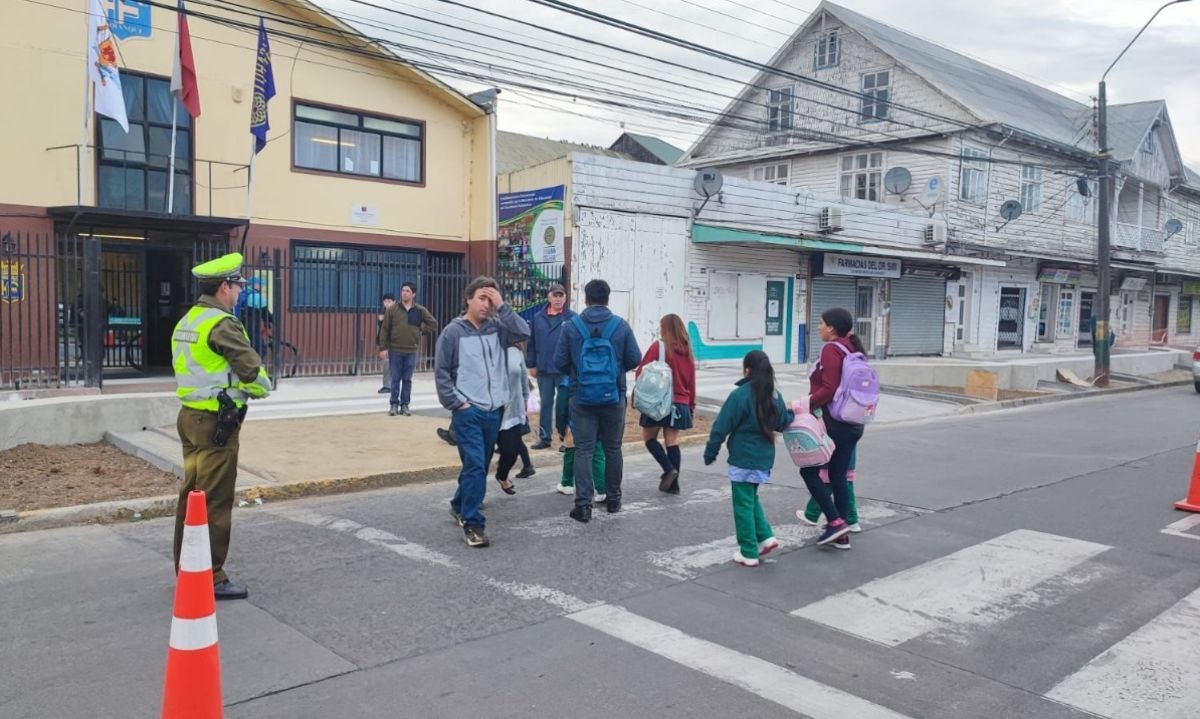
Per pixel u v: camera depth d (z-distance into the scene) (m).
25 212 14.43
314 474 8.08
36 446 8.41
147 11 15.58
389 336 11.74
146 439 8.90
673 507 7.61
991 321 29.25
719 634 4.69
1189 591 5.56
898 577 5.73
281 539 6.34
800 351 23.02
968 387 17.73
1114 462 10.35
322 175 17.77
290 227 17.38
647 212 19.27
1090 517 7.50
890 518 7.37
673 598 5.25
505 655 4.35
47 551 5.92
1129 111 35.28
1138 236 34.97
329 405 12.67
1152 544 6.66
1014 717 3.82
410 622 4.75
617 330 6.97
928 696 4.00
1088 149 31.02
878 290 25.27
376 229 18.55
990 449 11.29
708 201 20.30
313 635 4.54
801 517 7.27
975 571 5.89
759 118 30.77
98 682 3.92
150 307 16.19
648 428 8.02
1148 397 19.58
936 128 26.41
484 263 19.59
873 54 27.81
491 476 8.80
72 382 12.59
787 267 22.48
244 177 16.78
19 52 14.28
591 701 3.87
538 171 19.02
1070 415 15.58
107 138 15.22
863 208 24.06
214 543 5.00
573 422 7.07
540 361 9.61
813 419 6.30
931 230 25.73
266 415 11.59
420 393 14.20
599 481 7.73
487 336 6.27
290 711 3.69
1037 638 4.73
